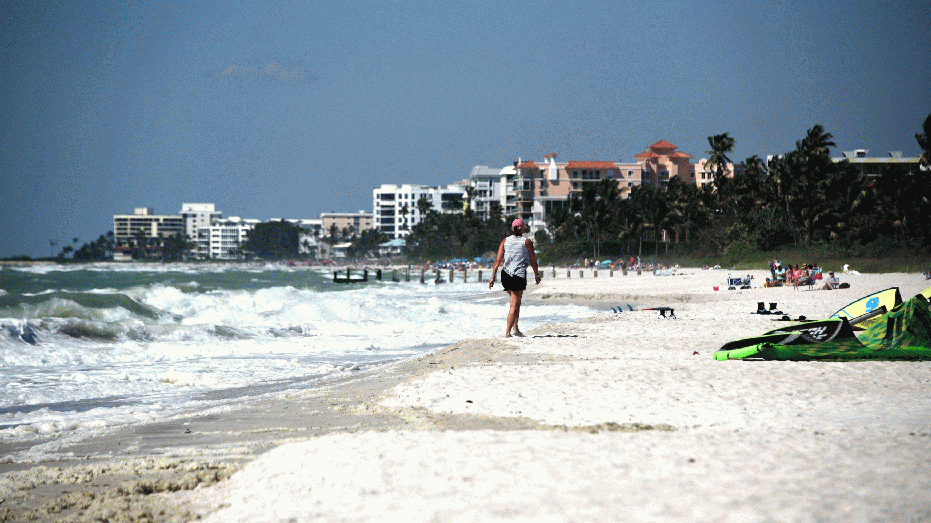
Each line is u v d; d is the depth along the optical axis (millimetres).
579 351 23859
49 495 9633
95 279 181250
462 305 62094
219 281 171750
